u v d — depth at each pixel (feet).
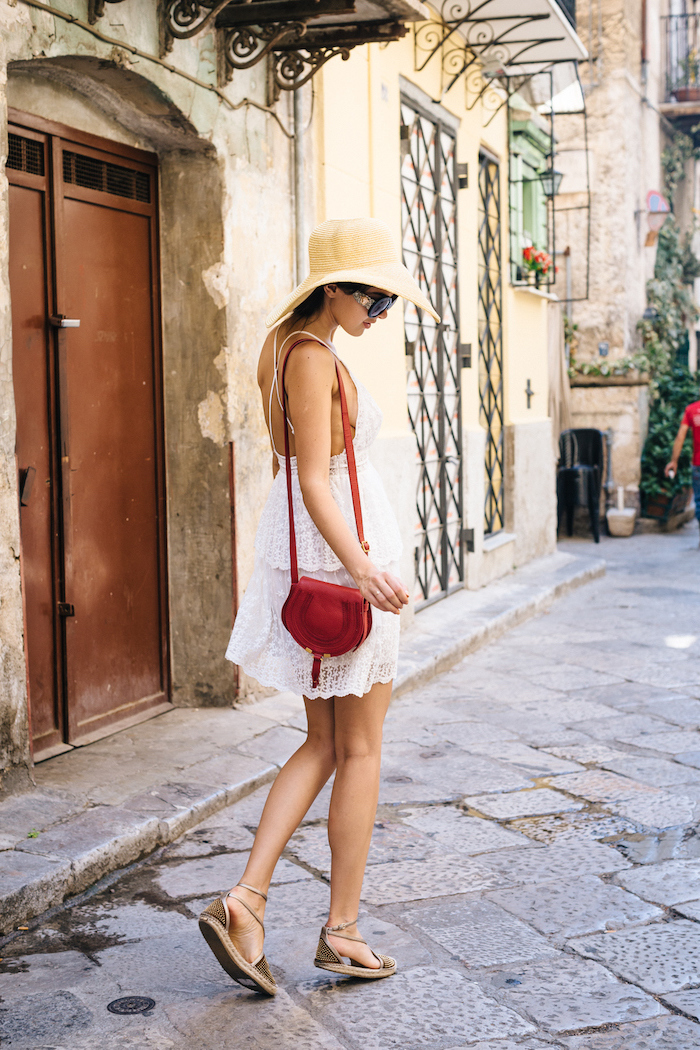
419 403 22.90
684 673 19.13
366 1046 7.41
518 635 22.65
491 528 28.66
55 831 10.50
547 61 26.05
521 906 9.75
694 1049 7.36
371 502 8.11
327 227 8.04
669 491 41.47
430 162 23.38
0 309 10.55
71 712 13.41
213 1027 7.64
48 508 12.96
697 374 47.62
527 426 30.53
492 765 14.02
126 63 12.48
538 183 35.14
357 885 8.21
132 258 14.53
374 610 8.01
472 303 26.11
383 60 20.24
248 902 7.84
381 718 8.32
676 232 50.70
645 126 44.73
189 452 15.28
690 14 48.65
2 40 10.62
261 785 12.86
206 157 14.78
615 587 28.89
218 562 15.30
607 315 41.73
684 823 11.91
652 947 8.92
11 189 12.17
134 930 9.23
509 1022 7.72
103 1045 7.39
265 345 8.40
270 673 8.32
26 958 8.70
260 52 14.29
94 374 13.78
